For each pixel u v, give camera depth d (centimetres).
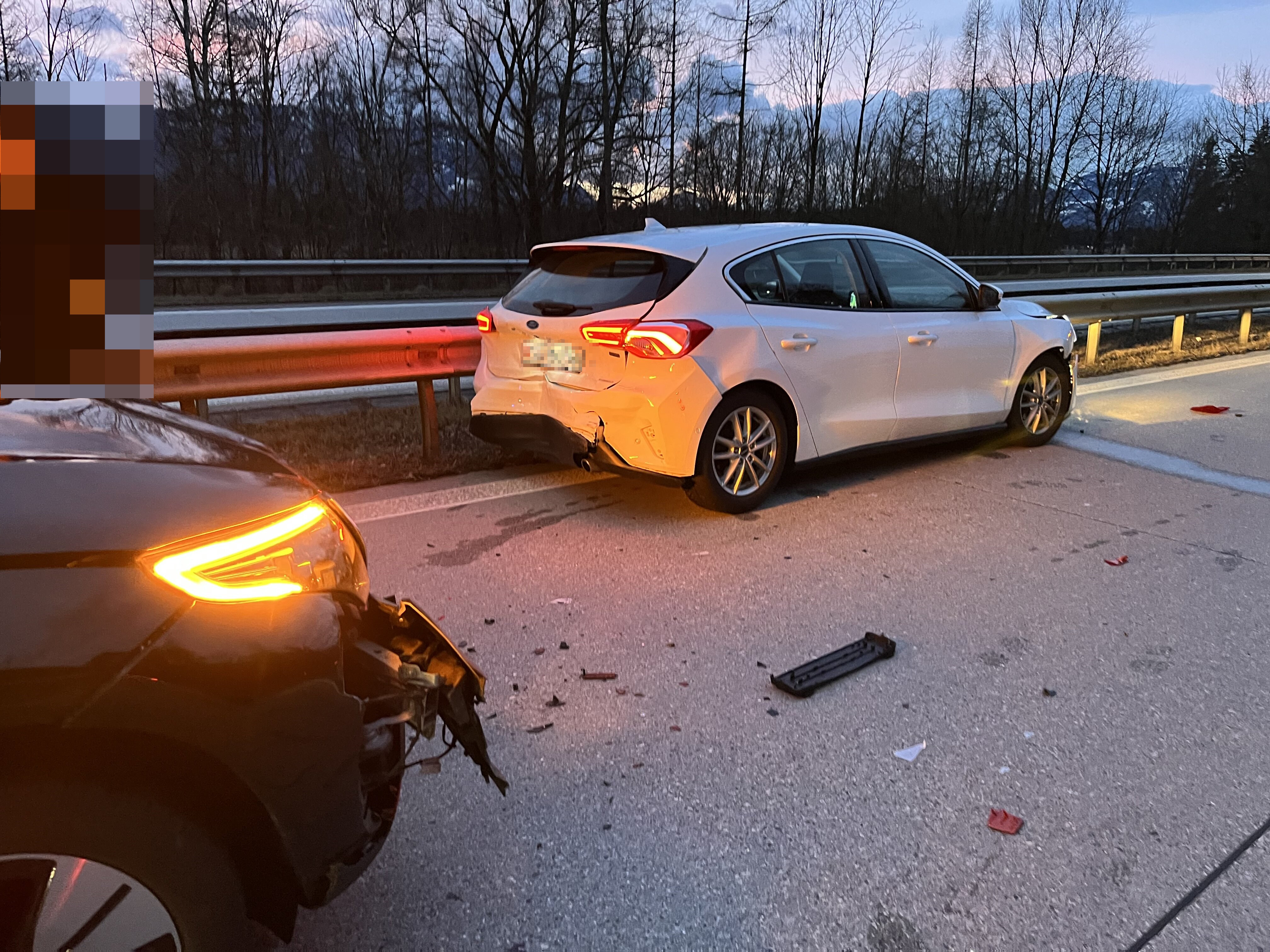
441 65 2394
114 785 142
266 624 156
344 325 697
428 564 431
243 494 172
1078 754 283
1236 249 4594
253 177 2156
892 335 545
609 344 454
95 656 137
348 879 174
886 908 219
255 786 153
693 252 473
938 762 279
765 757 280
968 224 3400
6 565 138
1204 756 283
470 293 1827
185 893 148
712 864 233
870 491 559
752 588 408
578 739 288
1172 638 363
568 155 2467
